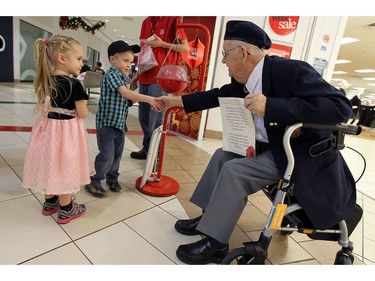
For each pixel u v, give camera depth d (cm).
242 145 116
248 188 109
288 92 104
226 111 119
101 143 164
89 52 1348
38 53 126
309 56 377
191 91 370
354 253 142
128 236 130
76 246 118
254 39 106
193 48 349
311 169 103
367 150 527
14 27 857
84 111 136
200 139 373
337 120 97
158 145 184
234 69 114
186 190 193
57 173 129
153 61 199
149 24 218
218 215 107
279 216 100
